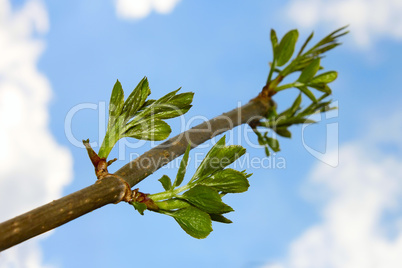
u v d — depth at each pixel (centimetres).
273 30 43
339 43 43
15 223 31
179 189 37
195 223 37
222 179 37
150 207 36
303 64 44
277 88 44
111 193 35
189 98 39
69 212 33
